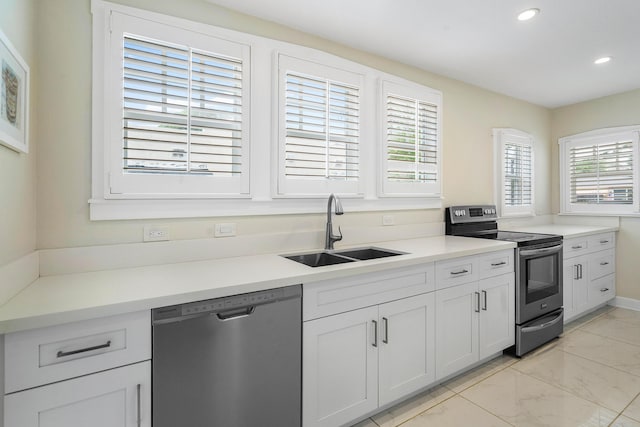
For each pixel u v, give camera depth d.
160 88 1.70
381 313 1.78
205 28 1.83
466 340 2.21
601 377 2.22
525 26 2.18
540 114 4.05
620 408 1.88
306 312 1.52
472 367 2.37
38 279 1.42
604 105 3.73
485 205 3.27
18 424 0.96
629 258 3.60
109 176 1.60
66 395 1.03
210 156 1.86
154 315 1.17
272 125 2.08
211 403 1.27
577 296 3.15
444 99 3.06
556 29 2.22
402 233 2.72
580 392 2.04
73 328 1.04
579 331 3.03
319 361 1.56
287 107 2.14
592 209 3.86
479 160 3.35
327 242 2.21
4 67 1.09
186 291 1.23
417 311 1.94
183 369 1.22
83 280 1.40
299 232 2.20
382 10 1.98
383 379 1.79
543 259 2.76
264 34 2.07
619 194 3.64
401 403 1.95
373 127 2.58
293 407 1.48
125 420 1.12
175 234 1.80
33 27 1.43
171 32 1.73
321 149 2.28
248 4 1.91
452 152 3.13
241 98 1.95
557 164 4.16
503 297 2.45
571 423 1.75
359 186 2.47
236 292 1.32
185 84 1.77
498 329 2.42
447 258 2.06
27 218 1.36
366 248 2.40
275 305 1.42
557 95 3.65
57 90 1.52
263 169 2.07
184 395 1.22
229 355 1.31
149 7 1.71
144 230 1.72
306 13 2.01
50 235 1.51
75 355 1.04
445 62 2.75
